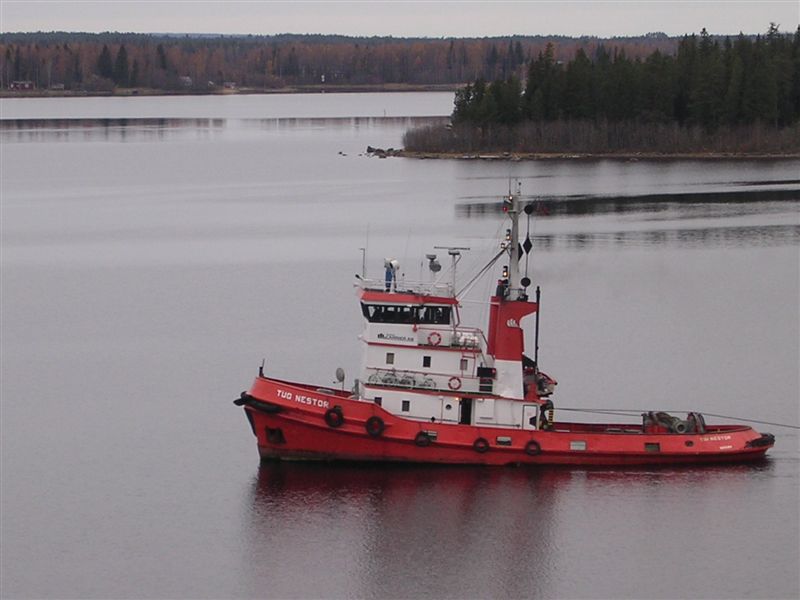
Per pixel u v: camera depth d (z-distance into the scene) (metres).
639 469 82.06
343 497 78.81
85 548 74.44
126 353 118.38
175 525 77.00
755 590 69.94
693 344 118.06
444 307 82.12
